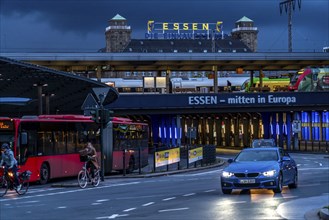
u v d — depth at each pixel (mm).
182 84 97688
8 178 23078
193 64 77750
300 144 82312
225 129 100562
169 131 83688
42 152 29125
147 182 29641
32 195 23188
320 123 78500
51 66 75000
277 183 21094
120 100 66750
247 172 20953
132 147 39000
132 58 71188
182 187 25844
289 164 23266
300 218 14953
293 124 69875
